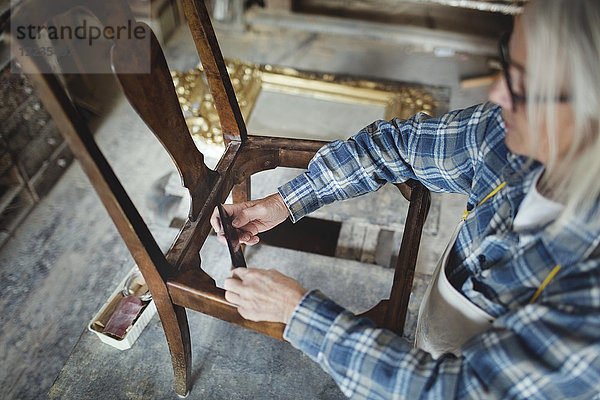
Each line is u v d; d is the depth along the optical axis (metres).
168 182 1.85
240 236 1.07
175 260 0.96
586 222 0.61
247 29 2.73
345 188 1.04
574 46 0.54
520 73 0.62
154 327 1.45
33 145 1.81
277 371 1.38
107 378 1.35
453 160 0.93
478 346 0.67
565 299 0.61
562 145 0.62
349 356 0.73
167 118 0.88
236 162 1.15
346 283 1.57
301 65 2.54
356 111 2.25
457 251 0.84
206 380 1.35
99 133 2.14
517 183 0.73
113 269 1.68
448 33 2.67
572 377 0.60
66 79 2.02
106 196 0.78
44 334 1.50
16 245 1.73
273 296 0.80
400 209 1.77
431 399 0.68
